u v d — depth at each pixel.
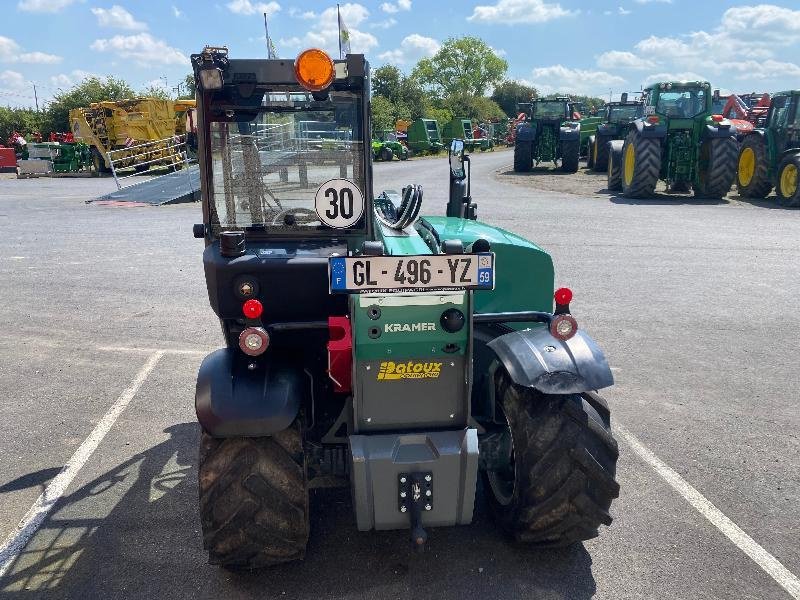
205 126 3.01
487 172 25.30
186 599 2.85
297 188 3.10
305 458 2.82
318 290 2.83
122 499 3.62
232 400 2.58
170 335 6.39
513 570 3.01
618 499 3.57
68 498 3.63
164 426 4.51
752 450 4.09
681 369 5.40
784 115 14.63
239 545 2.74
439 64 84.69
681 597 2.84
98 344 6.14
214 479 2.67
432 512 2.71
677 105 15.49
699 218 12.95
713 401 4.80
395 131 36.25
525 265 3.62
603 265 8.98
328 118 3.03
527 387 2.83
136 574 3.00
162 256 10.01
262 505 2.67
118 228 12.73
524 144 24.55
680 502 3.54
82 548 3.19
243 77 2.93
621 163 17.62
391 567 3.03
